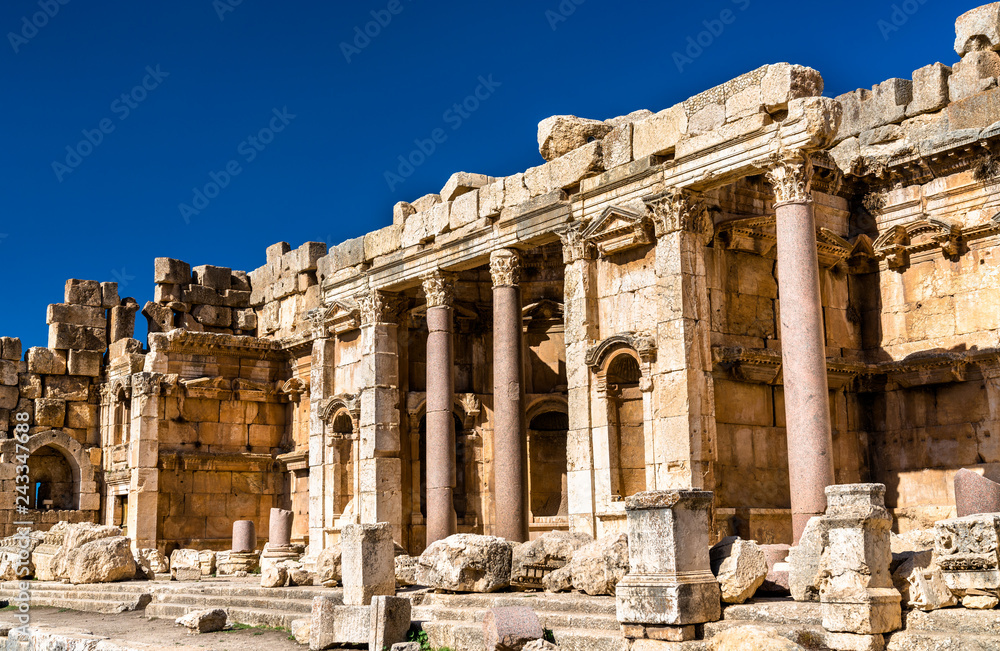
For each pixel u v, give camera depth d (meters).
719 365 23.80
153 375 38.84
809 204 21.80
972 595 14.24
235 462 40.12
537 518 32.34
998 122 24.67
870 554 14.23
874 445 27.16
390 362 32.91
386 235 32.88
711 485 22.83
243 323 43.28
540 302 33.56
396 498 32.12
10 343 43.28
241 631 22.47
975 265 25.61
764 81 22.41
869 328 27.66
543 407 33.56
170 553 38.44
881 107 27.47
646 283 24.86
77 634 21.19
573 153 26.72
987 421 24.89
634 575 15.70
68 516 42.31
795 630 14.50
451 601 20.23
